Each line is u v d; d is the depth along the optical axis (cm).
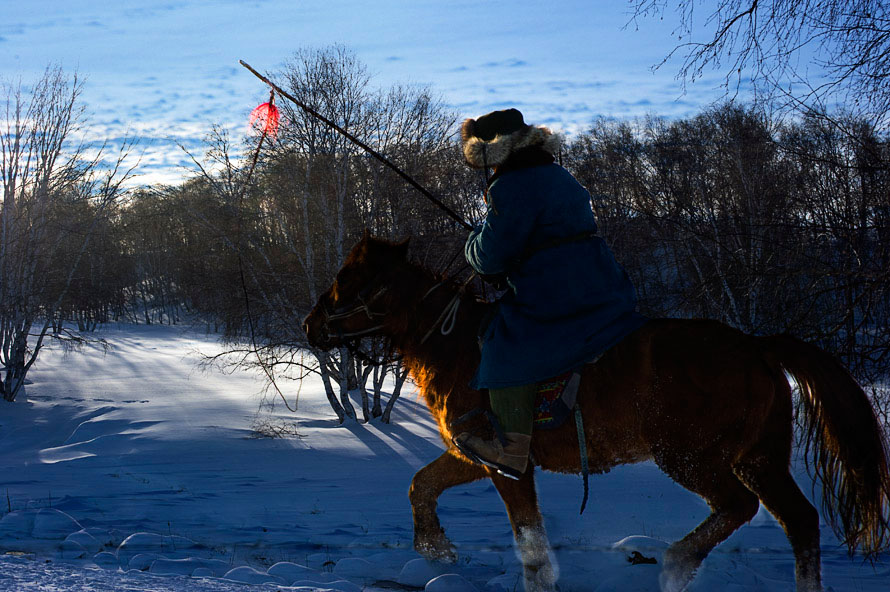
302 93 2772
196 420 2986
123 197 4003
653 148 3362
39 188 3875
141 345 6962
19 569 394
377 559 550
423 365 505
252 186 2728
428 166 2786
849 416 445
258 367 3117
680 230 1421
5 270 3828
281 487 1402
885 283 891
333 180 2795
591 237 472
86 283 4356
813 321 939
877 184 941
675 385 439
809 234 1002
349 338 532
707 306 1127
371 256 520
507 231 457
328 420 3089
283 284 2833
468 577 506
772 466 448
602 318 455
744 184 2359
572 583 479
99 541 611
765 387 440
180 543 618
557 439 458
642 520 866
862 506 445
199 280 2975
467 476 528
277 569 500
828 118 893
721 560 507
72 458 2134
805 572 433
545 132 470
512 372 453
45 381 4575
